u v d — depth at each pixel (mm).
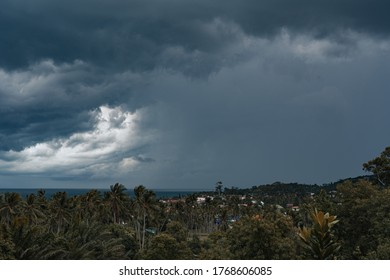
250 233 30453
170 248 50781
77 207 97750
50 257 39031
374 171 51969
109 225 86500
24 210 81750
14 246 36312
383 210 34406
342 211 37719
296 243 31062
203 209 153875
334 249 21016
